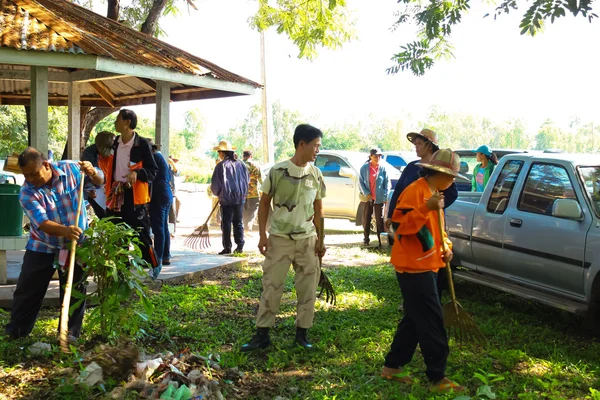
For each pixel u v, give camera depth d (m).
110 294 5.25
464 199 9.23
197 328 6.29
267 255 5.75
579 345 6.39
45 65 7.70
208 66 10.20
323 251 5.93
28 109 13.42
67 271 5.39
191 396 4.22
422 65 9.62
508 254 7.46
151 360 4.73
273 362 5.39
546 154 7.61
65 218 5.35
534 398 4.62
